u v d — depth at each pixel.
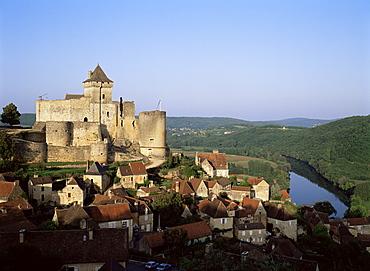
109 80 117.81
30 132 108.88
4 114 124.25
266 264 42.12
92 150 103.00
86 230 51.69
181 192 95.25
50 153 100.94
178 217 79.81
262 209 91.19
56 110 116.44
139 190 90.50
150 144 116.88
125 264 50.25
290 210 107.31
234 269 41.56
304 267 49.22
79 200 80.31
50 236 50.56
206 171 115.81
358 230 117.38
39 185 80.38
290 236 90.75
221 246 64.00
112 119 118.06
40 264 41.06
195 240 68.19
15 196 75.31
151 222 75.69
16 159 95.50
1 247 48.19
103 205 69.81
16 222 63.94
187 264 44.47
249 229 82.06
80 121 114.69
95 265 49.34
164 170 106.69
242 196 103.50
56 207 75.56
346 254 70.75
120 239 52.00
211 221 82.19
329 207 135.38
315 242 87.50
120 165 102.19
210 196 94.31
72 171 93.31
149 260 56.91
